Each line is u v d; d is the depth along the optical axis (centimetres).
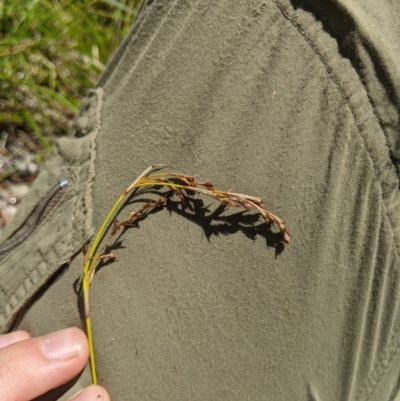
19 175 27
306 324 13
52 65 28
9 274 17
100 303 15
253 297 13
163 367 14
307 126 12
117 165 15
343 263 12
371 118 11
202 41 13
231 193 12
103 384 16
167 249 14
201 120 13
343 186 12
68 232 16
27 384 15
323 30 11
